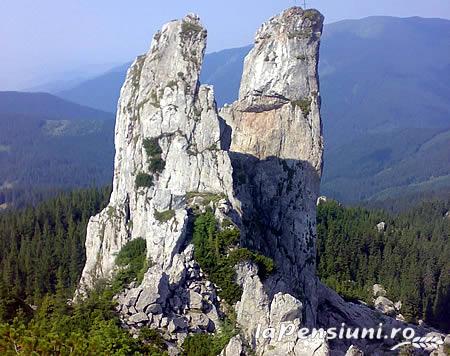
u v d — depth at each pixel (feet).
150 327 205.98
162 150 259.19
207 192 252.83
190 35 267.80
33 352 173.27
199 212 238.89
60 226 450.30
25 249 401.08
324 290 308.60
